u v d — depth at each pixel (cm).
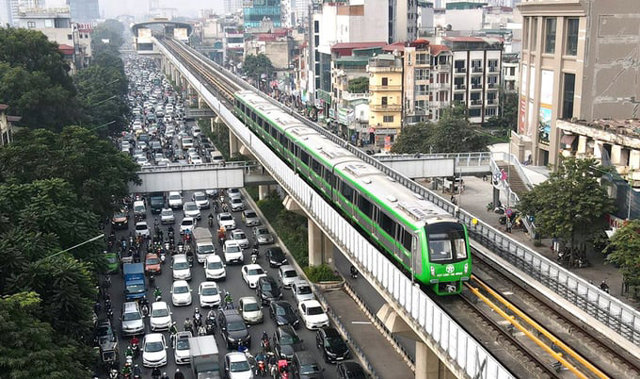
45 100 8594
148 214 8562
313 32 16138
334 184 5491
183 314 5650
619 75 7569
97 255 4922
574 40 7669
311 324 5291
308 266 6494
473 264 4372
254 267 6338
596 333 3350
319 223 5438
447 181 9050
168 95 19900
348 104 12812
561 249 6234
